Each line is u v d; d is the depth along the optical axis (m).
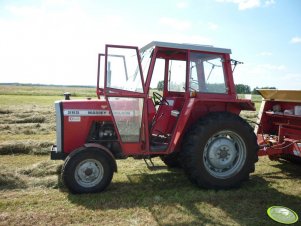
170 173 5.75
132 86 4.90
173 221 3.80
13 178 5.05
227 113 5.05
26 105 20.11
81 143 4.92
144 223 3.72
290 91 5.77
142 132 4.81
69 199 4.38
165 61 5.66
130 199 4.43
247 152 5.03
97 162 4.58
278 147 5.71
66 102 4.91
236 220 3.86
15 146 7.14
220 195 4.67
